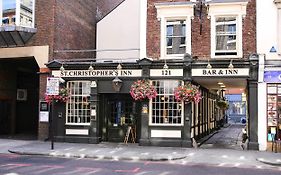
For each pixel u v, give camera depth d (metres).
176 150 15.48
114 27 20.30
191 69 16.58
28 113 25.08
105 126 18.50
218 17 17.02
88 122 18.02
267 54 16.03
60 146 16.36
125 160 13.27
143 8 17.67
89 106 18.05
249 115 16.33
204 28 17.00
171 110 16.94
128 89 17.36
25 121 24.84
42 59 18.81
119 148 15.89
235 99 44.59
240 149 16.30
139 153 14.39
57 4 19.16
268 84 16.02
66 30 20.08
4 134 22.55
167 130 16.83
